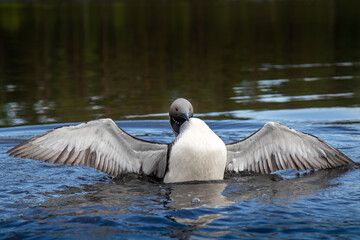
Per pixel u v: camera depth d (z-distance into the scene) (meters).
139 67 21.52
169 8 62.84
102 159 8.39
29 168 9.19
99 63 22.98
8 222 6.31
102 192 7.59
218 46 28.05
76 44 30.62
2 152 10.30
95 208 6.79
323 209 6.61
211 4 68.69
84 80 18.67
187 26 40.12
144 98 15.30
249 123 12.22
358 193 7.33
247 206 6.76
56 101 15.21
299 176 8.42
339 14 44.75
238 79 18.00
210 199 7.11
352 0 63.81
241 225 6.06
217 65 21.41
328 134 11.16
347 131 11.38
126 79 18.66
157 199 7.16
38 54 26.45
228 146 8.51
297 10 51.56
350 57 22.33
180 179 8.03
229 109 13.69
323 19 41.03
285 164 8.60
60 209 6.78
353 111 13.10
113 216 6.46
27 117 13.27
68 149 8.16
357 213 6.45
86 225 6.17
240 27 37.78
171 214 6.47
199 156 7.77
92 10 61.41
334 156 8.50
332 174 8.48
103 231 5.98
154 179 8.34
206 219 6.29
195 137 7.80
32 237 5.84
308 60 22.00
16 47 29.50
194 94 15.69
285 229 5.94
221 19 45.31
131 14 54.56
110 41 32.00
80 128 8.01
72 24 43.91
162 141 10.97
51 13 56.56
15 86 17.77
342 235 5.77
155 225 6.12
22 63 23.39
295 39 29.91
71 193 7.57
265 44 28.17
